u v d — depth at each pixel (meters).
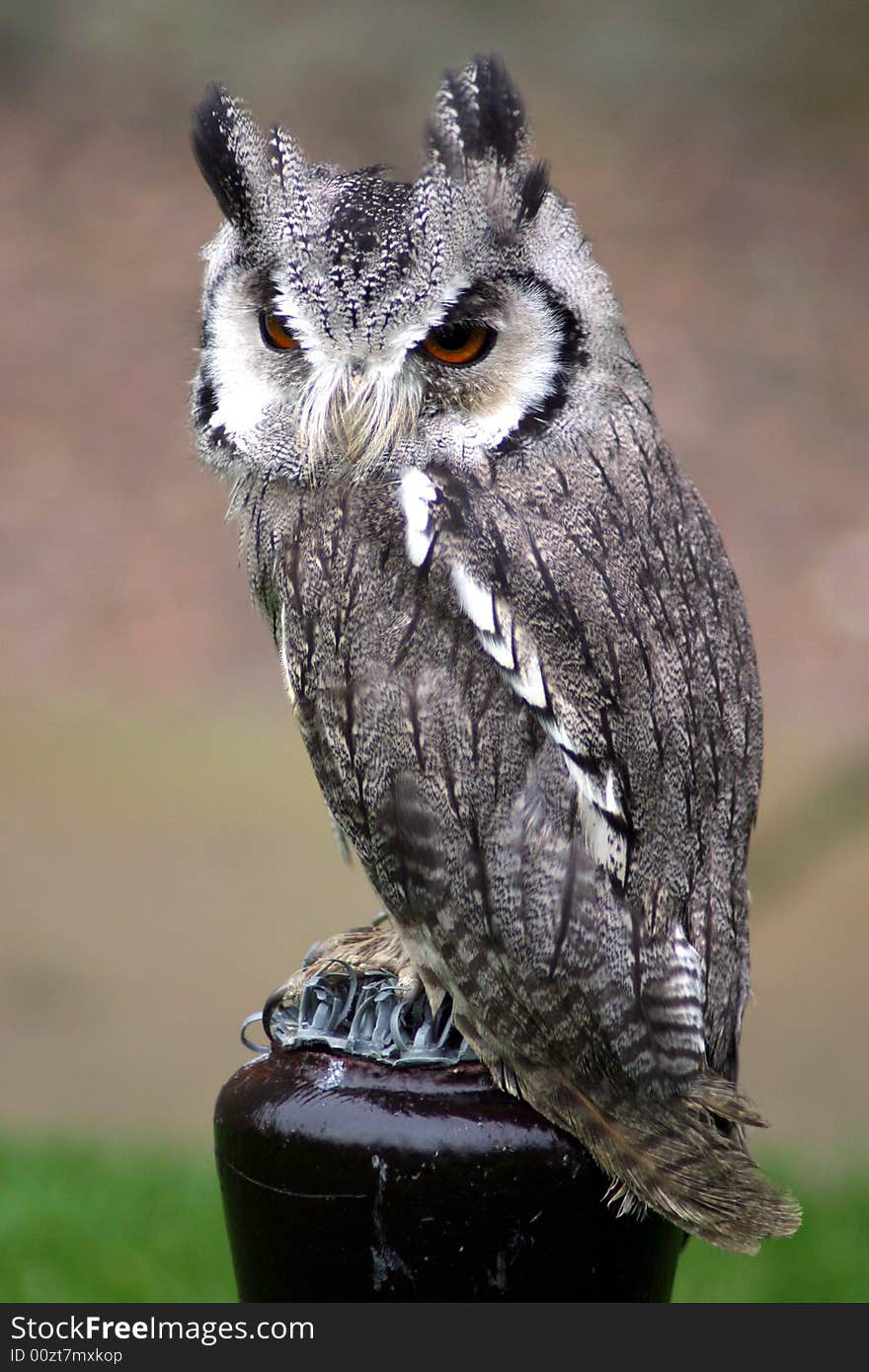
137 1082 3.78
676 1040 2.72
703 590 2.76
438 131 2.77
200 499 7.14
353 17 10.08
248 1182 2.70
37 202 9.22
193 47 10.10
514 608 2.73
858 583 6.44
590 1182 2.70
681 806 2.74
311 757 2.75
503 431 2.75
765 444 7.34
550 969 2.72
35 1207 3.07
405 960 2.74
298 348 2.76
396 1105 2.70
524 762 2.73
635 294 8.28
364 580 2.74
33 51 10.27
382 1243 2.69
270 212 2.77
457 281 2.75
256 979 4.27
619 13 10.02
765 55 9.48
